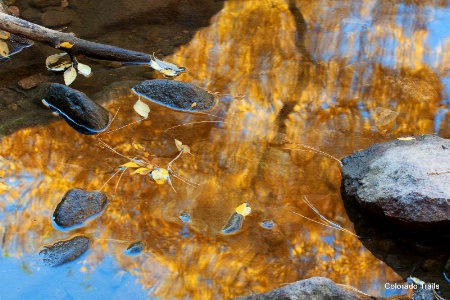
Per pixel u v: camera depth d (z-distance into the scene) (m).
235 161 3.00
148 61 3.25
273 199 2.93
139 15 3.39
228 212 2.90
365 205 2.86
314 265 2.81
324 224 2.88
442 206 2.78
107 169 2.97
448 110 3.13
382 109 3.13
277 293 2.69
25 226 2.85
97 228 2.86
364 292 2.76
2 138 3.02
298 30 3.38
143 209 2.89
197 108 3.12
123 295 2.75
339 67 3.26
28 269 2.78
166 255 2.81
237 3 3.46
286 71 3.24
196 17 3.41
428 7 3.48
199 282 2.77
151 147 3.03
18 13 3.36
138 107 3.10
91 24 3.35
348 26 3.40
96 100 3.13
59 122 3.07
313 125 3.09
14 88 3.16
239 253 2.82
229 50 3.30
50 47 3.29
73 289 2.76
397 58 3.29
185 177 2.96
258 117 3.11
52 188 2.93
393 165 2.89
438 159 2.88
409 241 2.84
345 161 2.99
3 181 2.94
